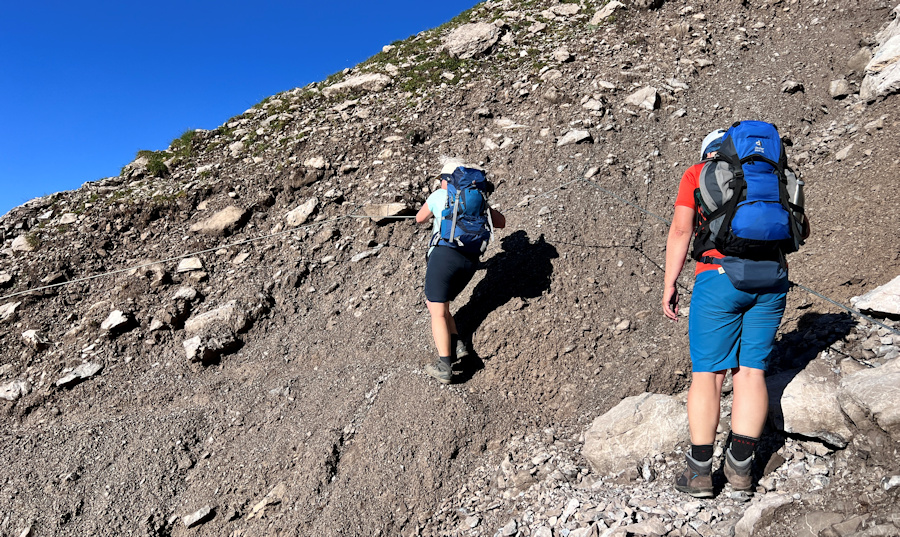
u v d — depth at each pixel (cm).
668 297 282
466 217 389
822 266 397
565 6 963
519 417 404
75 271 590
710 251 271
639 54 755
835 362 313
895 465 239
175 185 691
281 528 371
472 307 469
